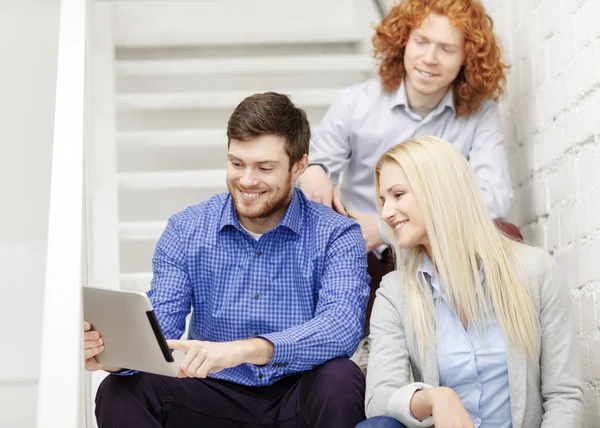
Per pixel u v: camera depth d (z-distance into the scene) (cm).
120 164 399
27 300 306
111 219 334
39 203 319
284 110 211
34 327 303
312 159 301
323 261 219
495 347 195
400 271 206
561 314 198
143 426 195
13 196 319
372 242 276
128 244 391
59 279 153
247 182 208
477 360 195
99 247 329
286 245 219
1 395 292
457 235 196
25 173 323
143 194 397
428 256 204
